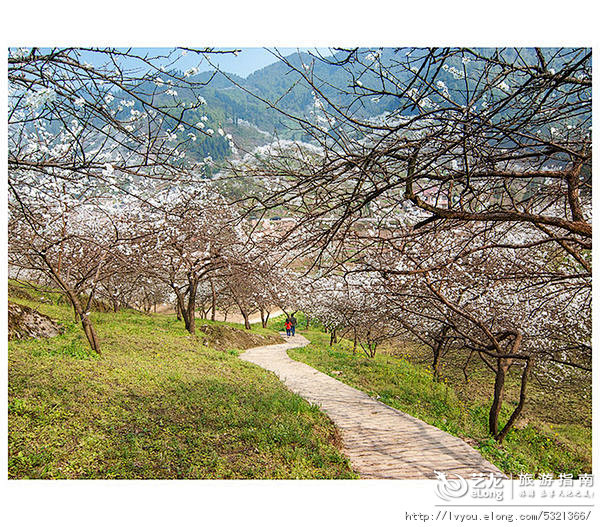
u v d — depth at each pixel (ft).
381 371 40.14
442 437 21.40
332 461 16.96
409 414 26.30
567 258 24.99
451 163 12.56
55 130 15.71
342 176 11.06
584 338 32.32
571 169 10.34
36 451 13.35
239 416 19.83
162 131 12.00
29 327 28.73
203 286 84.94
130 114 12.28
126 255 26.78
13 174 14.43
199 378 26.32
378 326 46.14
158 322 52.34
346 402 28.17
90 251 27.20
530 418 31.76
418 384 36.27
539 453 24.52
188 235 31.71
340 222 10.73
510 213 9.72
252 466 14.89
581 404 35.19
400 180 9.80
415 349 59.67
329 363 44.21
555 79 8.90
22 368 20.38
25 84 9.93
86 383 20.12
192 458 14.90
